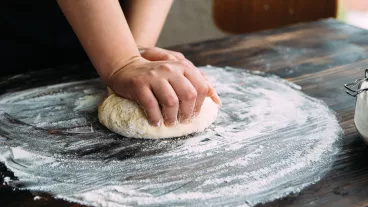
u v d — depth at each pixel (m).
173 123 0.66
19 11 0.97
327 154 0.61
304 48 0.97
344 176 0.57
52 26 0.99
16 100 0.79
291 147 0.63
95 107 0.76
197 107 0.67
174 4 1.67
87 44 0.72
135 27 0.86
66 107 0.76
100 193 0.56
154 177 0.58
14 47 0.98
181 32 1.72
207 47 0.99
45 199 0.55
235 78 0.85
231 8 1.61
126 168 0.60
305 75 0.85
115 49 0.71
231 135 0.67
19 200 0.55
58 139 0.67
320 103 0.75
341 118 0.70
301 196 0.53
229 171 0.59
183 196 0.55
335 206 0.52
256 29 1.61
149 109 0.65
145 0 0.88
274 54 0.94
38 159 0.63
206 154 0.63
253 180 0.57
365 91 0.58
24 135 0.69
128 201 0.54
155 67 0.67
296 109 0.73
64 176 0.59
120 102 0.69
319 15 1.51
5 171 0.60
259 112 0.73
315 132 0.67
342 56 0.92
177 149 0.64
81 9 0.71
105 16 0.71
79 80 0.85
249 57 0.93
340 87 0.80
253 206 0.52
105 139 0.67
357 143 0.63
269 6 1.55
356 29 1.06
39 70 0.90
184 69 0.67
